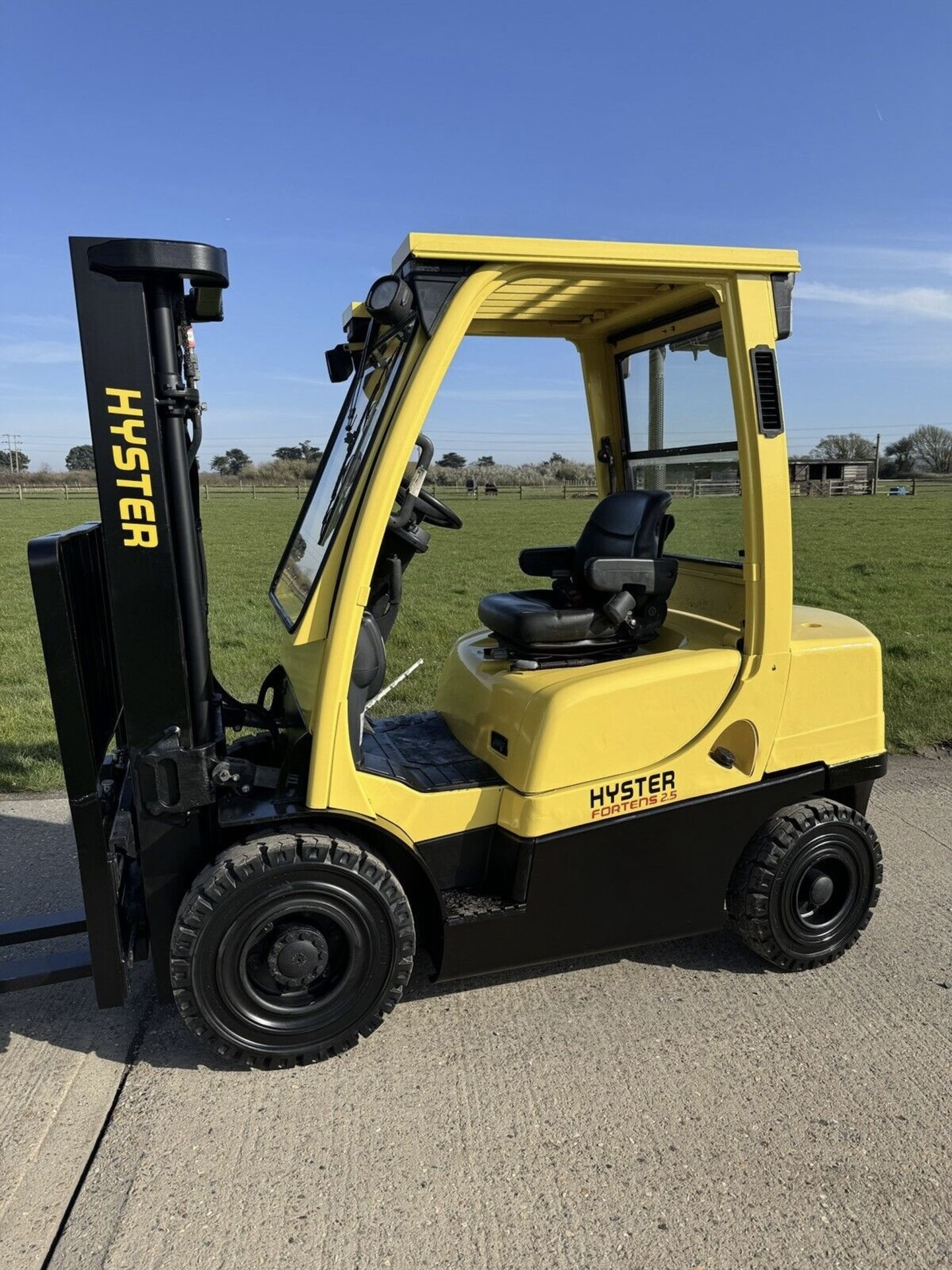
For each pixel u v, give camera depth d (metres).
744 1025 2.98
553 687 2.84
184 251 2.27
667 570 3.16
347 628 2.53
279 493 48.16
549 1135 2.48
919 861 4.22
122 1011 3.07
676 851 3.02
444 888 2.95
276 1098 2.63
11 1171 2.35
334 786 2.63
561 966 3.34
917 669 7.90
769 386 2.82
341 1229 2.17
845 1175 2.34
